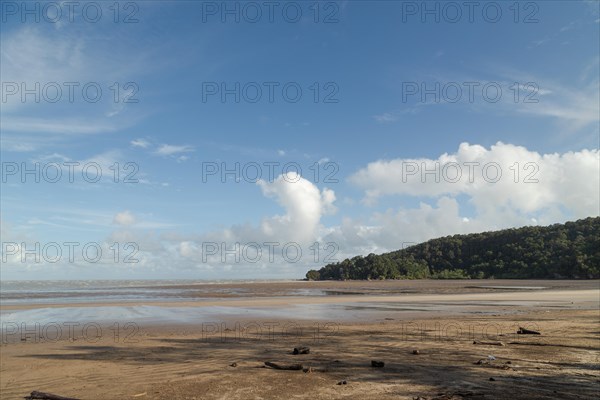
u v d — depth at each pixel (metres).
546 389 9.05
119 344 15.78
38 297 48.62
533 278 127.81
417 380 9.95
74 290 71.88
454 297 46.12
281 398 8.73
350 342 15.62
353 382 9.83
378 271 151.75
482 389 9.11
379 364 11.39
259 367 11.50
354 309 31.34
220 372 10.98
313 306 34.34
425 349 14.01
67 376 10.91
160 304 36.47
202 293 58.53
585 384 9.45
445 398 8.46
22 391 9.70
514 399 8.37
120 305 35.38
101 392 9.41
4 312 29.31
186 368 11.55
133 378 10.56
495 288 71.56
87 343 16.11
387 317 25.39
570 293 51.69
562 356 12.59
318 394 8.95
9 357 13.47
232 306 34.34
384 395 8.80
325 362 12.09
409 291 63.66
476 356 12.77
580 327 18.97
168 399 8.78
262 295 53.00
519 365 11.44
